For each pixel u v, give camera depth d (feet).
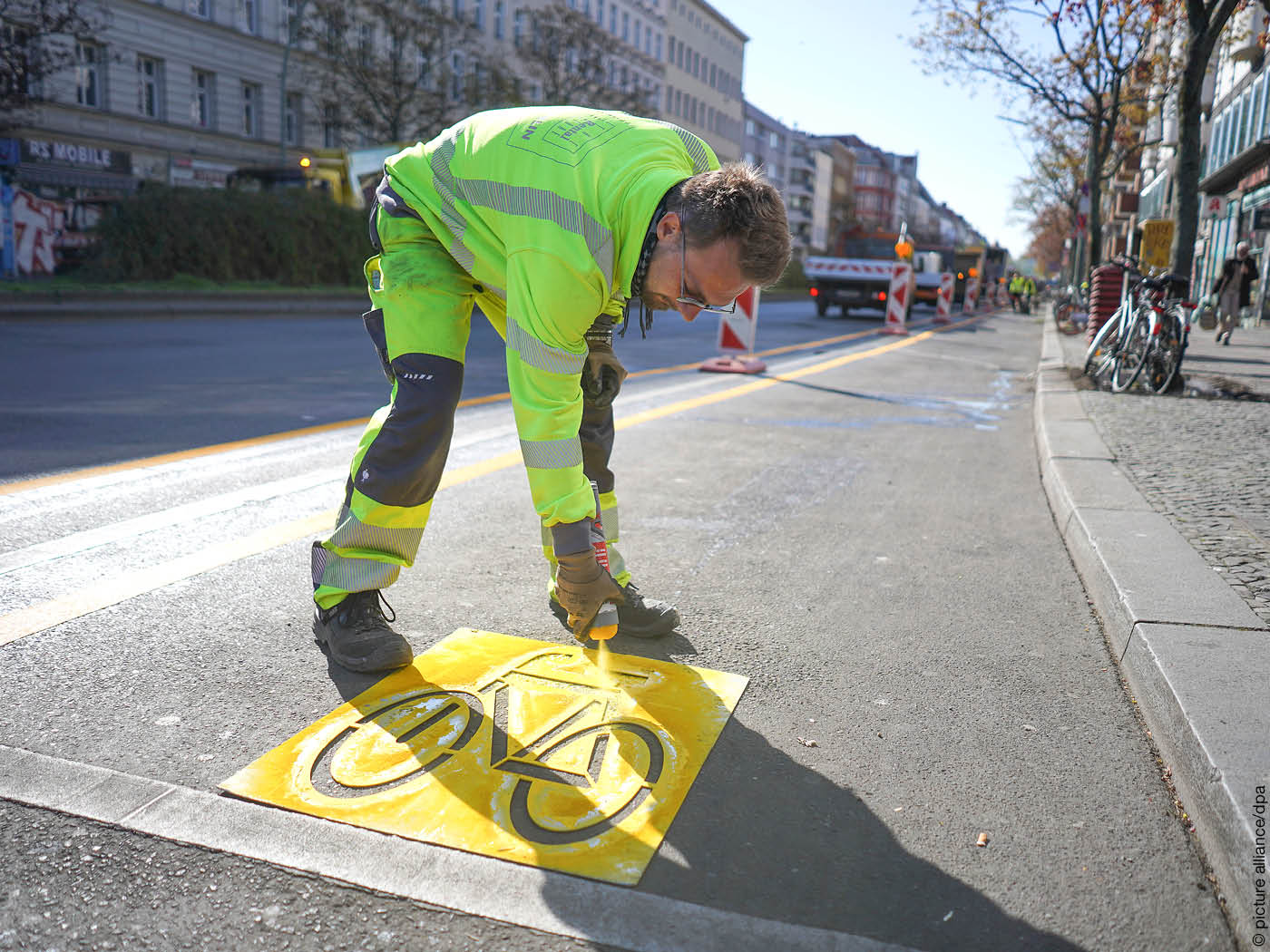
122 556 10.21
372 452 7.36
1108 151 61.93
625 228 5.86
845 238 91.40
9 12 65.10
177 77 99.86
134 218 60.34
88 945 4.55
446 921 4.79
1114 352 27.63
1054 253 240.32
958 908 5.04
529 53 128.26
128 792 5.75
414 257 7.06
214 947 4.58
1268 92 65.26
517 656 7.95
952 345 52.65
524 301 5.98
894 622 9.20
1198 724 6.07
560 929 4.76
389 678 7.45
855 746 6.72
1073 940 4.83
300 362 31.12
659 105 204.03
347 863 5.18
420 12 111.75
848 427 21.54
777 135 290.76
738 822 5.74
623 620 8.50
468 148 6.58
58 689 7.06
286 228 67.10
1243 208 73.77
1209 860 5.44
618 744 6.56
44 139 87.15
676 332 54.65
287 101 114.42
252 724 6.66
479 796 5.84
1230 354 40.88
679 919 4.85
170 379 25.59
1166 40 55.62
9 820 5.43
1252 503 12.84
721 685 7.56
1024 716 7.29
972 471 16.98
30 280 58.23
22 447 15.97
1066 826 5.83
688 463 16.66
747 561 11.00
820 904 5.02
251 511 12.23
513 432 18.98
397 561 7.71
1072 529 11.98
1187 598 8.57
